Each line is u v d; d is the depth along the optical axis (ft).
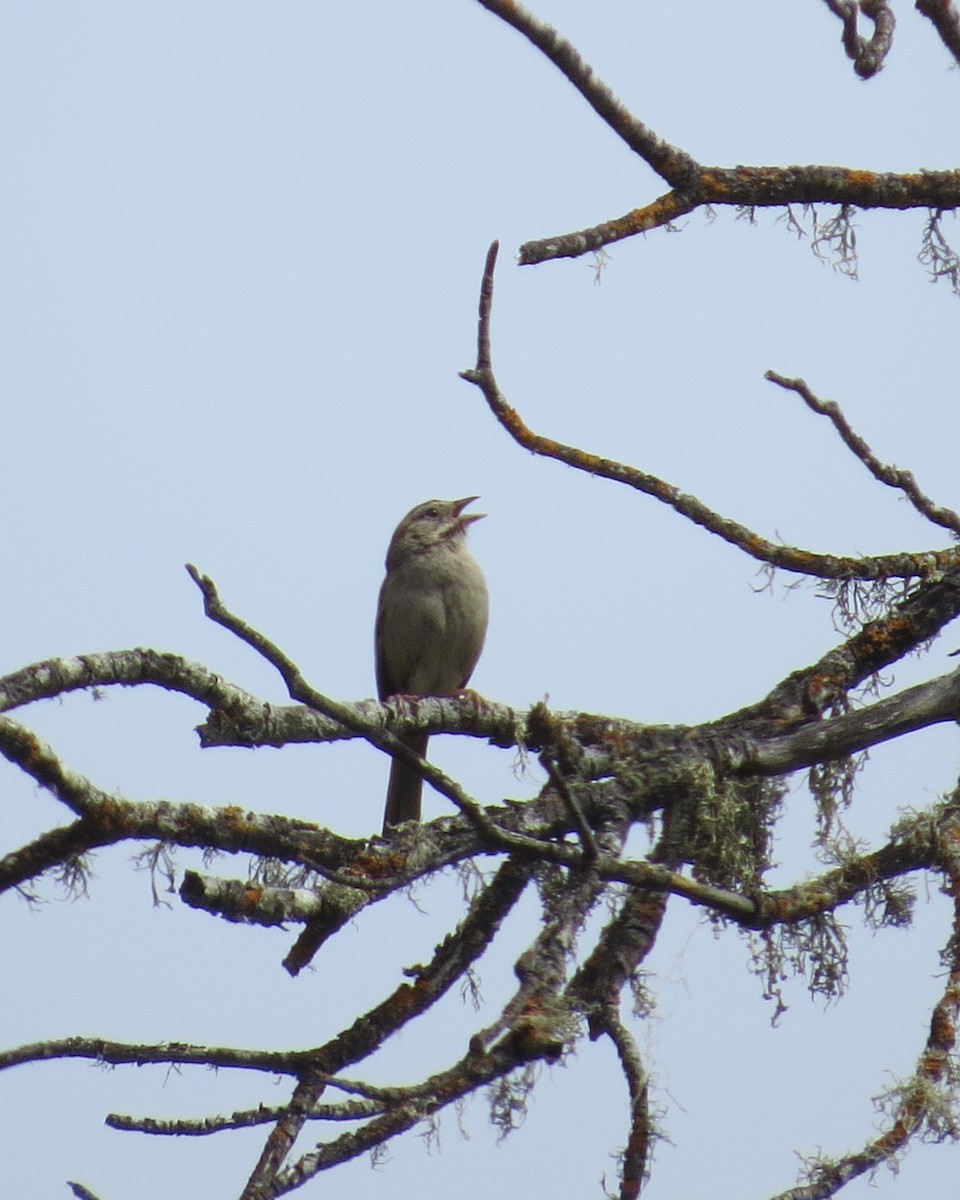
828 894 33.50
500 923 33.76
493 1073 29.55
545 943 31.19
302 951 31.96
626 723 36.91
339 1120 31.65
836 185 35.04
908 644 38.34
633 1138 31.73
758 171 34.30
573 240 32.81
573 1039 30.01
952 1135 28.71
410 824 33.35
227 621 26.18
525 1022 29.63
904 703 36.60
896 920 34.58
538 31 31.19
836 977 34.19
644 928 34.12
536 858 29.27
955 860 33.68
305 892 31.12
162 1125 31.12
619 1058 32.45
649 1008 33.83
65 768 26.68
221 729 29.78
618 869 29.50
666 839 35.40
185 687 28.63
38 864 27.58
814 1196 27.48
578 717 36.83
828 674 38.04
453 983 33.14
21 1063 30.42
